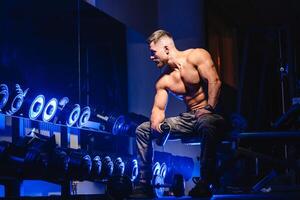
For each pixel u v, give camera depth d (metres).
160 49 5.33
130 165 5.76
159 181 5.61
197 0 7.82
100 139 6.60
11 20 4.95
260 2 10.80
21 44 5.07
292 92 8.32
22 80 4.82
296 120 5.62
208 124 4.95
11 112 4.36
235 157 5.61
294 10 11.26
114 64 7.18
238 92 9.98
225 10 11.25
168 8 7.85
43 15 5.49
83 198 4.61
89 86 6.51
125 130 6.07
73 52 6.13
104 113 5.84
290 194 4.39
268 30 9.20
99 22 6.81
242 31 12.08
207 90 5.28
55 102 4.83
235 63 11.78
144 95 7.64
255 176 7.80
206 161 4.92
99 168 5.15
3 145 4.10
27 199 4.08
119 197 4.80
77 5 6.23
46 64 5.53
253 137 5.01
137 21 8.09
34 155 4.26
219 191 5.98
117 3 7.64
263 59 10.01
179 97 5.43
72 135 6.21
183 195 5.30
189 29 7.79
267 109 9.97
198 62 5.18
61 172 4.59
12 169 4.18
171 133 5.30
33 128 5.17
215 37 10.73
